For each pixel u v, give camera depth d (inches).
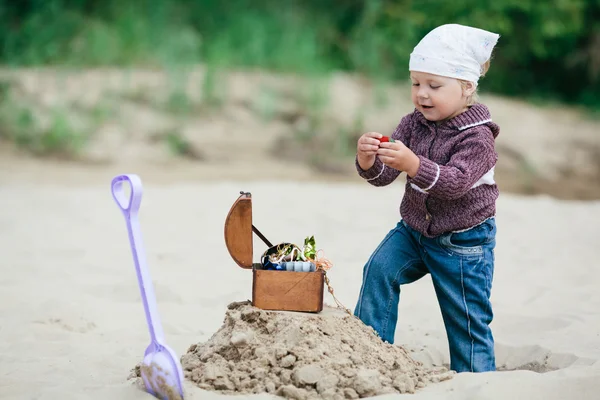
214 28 999.6
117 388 193.8
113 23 957.8
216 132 779.4
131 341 253.3
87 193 537.6
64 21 940.6
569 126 871.1
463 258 216.4
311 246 211.3
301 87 839.1
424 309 294.8
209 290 313.6
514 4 994.1
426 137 218.2
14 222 436.8
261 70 898.1
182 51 885.2
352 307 292.7
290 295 202.8
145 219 451.5
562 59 1059.9
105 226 432.5
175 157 756.6
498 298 307.6
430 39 212.7
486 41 213.0
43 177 643.5
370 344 200.7
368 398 184.7
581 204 540.4
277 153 783.1
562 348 241.8
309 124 804.6
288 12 1011.3
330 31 1021.2
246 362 192.5
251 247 203.5
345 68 994.1
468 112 214.5
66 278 328.8
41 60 900.6
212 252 376.8
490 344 219.1
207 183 642.8
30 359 231.3
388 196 539.2
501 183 753.0
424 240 220.5
